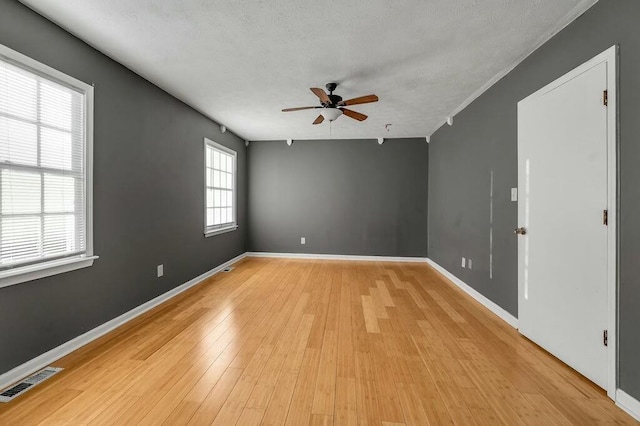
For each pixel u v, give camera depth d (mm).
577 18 2086
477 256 3682
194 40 2471
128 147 2973
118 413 1654
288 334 2680
